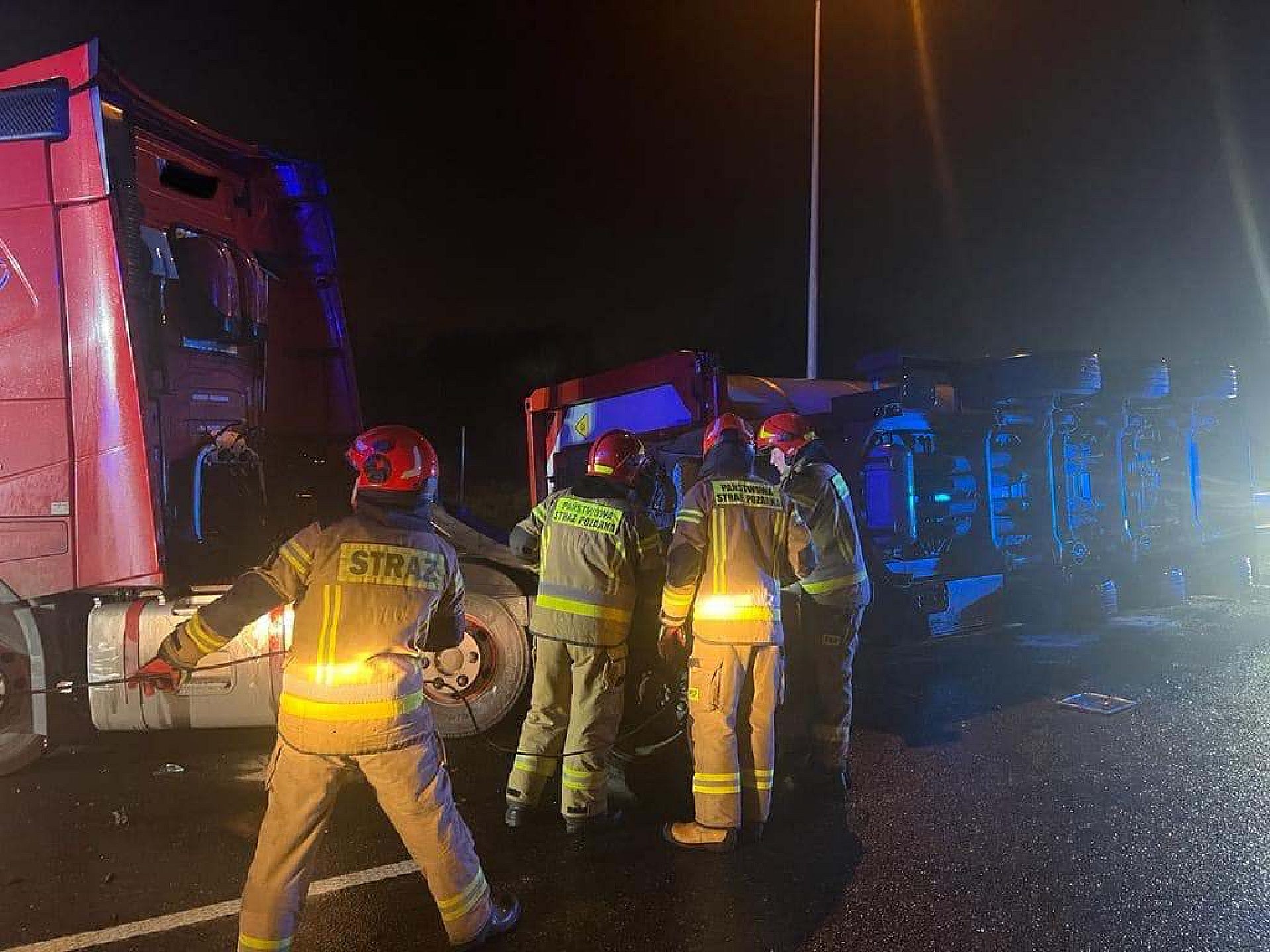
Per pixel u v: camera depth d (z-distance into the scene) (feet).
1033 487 28.22
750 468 14.60
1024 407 27.61
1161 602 30.96
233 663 14.94
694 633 14.10
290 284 24.04
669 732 16.88
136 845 14.33
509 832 14.65
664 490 18.38
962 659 24.97
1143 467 31.55
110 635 17.16
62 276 16.89
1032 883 12.60
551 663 14.65
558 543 14.49
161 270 18.79
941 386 29.19
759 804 14.03
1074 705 20.43
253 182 23.21
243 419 22.36
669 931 11.67
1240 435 34.88
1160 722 19.19
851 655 16.10
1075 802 15.24
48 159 16.88
